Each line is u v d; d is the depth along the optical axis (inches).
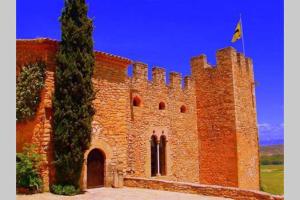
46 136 665.6
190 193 699.4
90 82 697.0
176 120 1136.8
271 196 592.7
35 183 640.4
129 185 791.7
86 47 698.8
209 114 1194.0
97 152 772.6
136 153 985.5
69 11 690.8
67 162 654.5
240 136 1145.4
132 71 1016.2
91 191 705.0
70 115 660.7
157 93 1080.8
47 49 684.1
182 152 1139.9
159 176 1045.8
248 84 1232.2
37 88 680.4
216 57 1199.6
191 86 1219.2
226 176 1135.0
